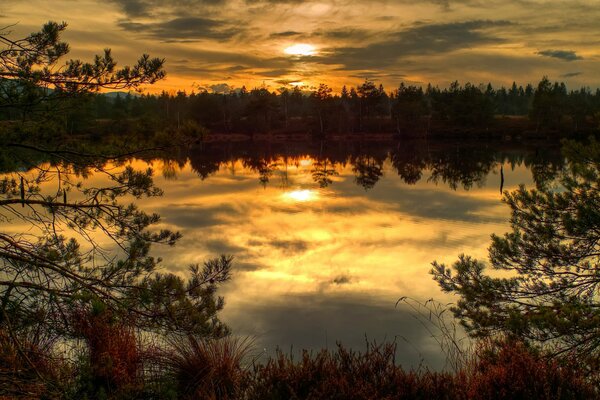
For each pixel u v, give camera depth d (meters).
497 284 6.53
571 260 6.32
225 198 35.94
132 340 5.81
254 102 135.75
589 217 6.08
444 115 132.00
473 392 4.45
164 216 27.00
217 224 24.73
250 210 30.11
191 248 18.36
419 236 21.62
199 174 55.56
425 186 42.78
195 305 6.03
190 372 5.79
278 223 25.45
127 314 5.69
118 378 5.35
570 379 4.54
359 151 90.62
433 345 8.52
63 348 5.97
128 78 5.71
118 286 5.79
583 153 6.59
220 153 89.00
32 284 5.21
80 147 5.87
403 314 10.77
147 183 6.21
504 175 49.69
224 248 18.67
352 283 13.80
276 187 43.38
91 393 5.10
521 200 6.74
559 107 108.62
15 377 4.89
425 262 16.69
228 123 139.38
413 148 95.81
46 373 5.20
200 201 34.09
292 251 18.50
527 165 58.44
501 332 6.14
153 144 6.12
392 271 15.39
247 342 8.87
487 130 116.69
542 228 6.45
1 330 5.15
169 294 5.81
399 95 141.00
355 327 9.99
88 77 5.55
